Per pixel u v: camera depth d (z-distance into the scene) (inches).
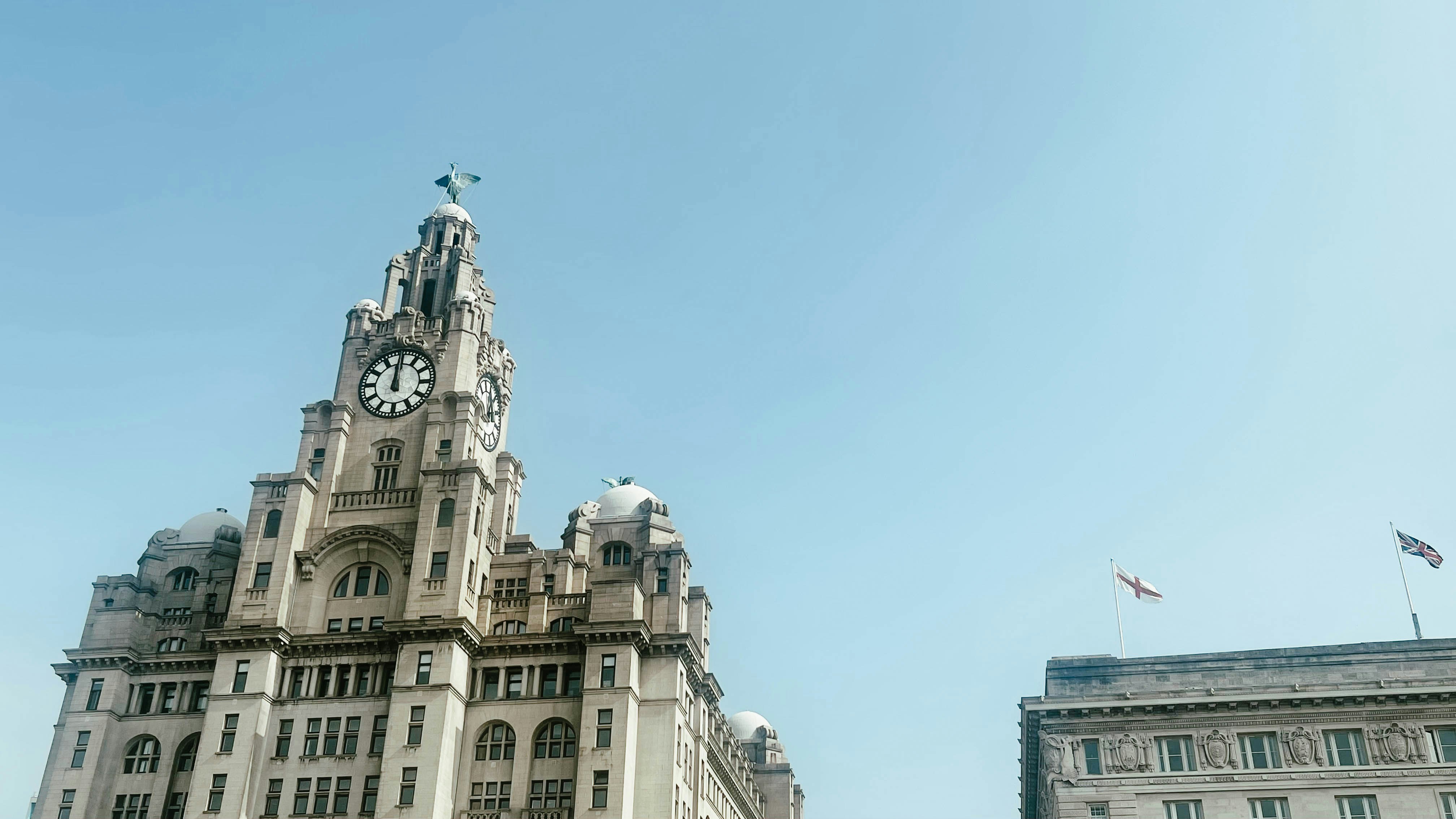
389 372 4360.2
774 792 5580.7
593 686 3668.8
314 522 4077.3
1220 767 3476.9
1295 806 3393.2
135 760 3853.3
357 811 3582.7
